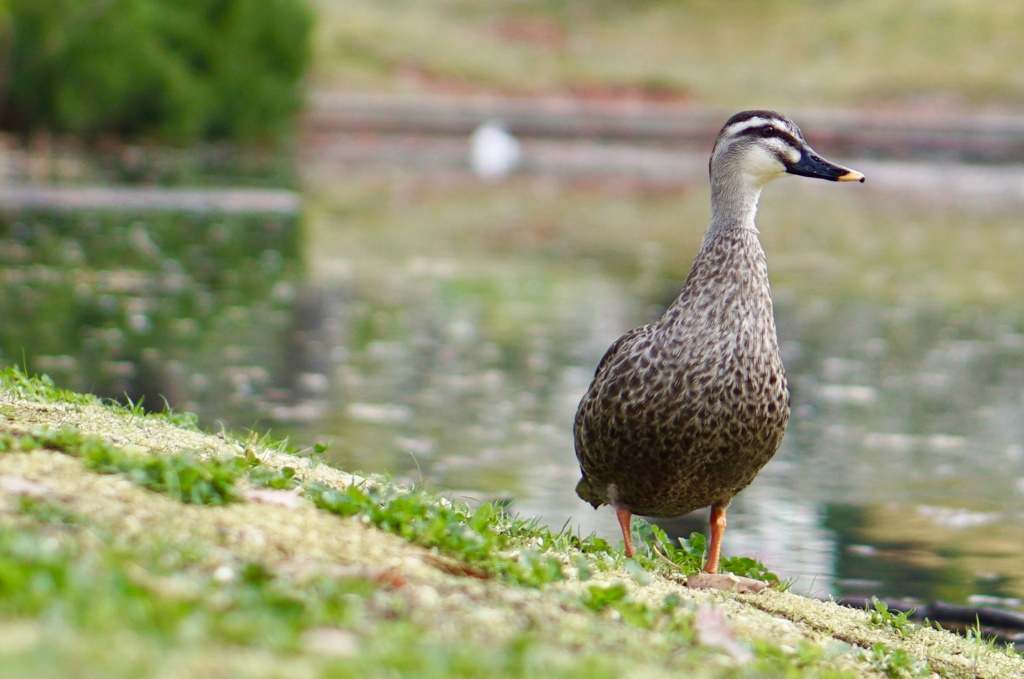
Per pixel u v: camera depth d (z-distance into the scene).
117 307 17.72
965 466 12.21
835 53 56.03
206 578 4.81
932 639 7.14
